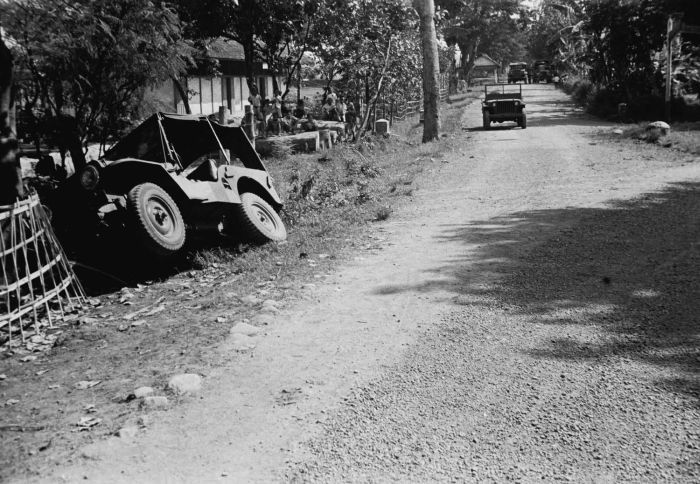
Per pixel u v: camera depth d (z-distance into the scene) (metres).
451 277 8.05
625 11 34.38
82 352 6.36
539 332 6.24
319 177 16.12
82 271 8.91
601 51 36.75
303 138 21.55
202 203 9.36
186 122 10.19
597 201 12.05
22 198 8.38
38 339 6.77
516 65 84.56
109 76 11.54
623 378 5.25
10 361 6.22
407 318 6.79
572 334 6.15
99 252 9.16
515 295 7.28
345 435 4.59
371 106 28.53
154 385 5.45
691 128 24.94
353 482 4.05
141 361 6.00
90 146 15.13
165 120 9.90
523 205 12.19
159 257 8.45
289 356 5.96
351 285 8.01
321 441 4.52
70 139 11.48
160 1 12.03
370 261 9.05
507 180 15.56
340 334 6.45
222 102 33.88
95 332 6.86
